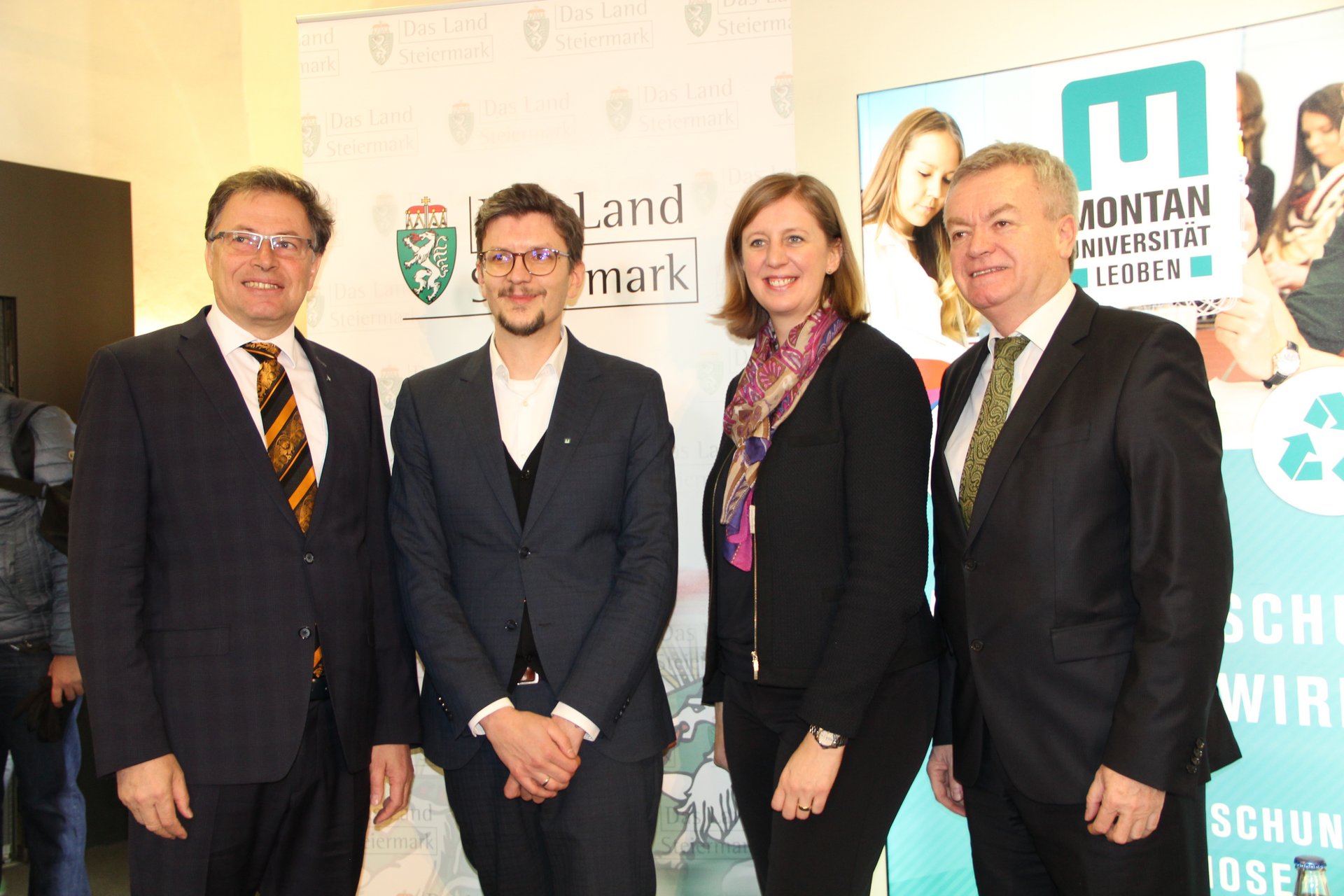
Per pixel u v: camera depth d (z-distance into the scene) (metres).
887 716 1.68
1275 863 2.24
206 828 1.69
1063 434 1.59
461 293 2.62
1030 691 1.60
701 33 2.53
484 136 2.61
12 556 2.63
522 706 1.81
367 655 1.90
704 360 2.55
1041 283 1.70
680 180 2.55
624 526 1.92
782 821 1.70
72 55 3.50
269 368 1.88
